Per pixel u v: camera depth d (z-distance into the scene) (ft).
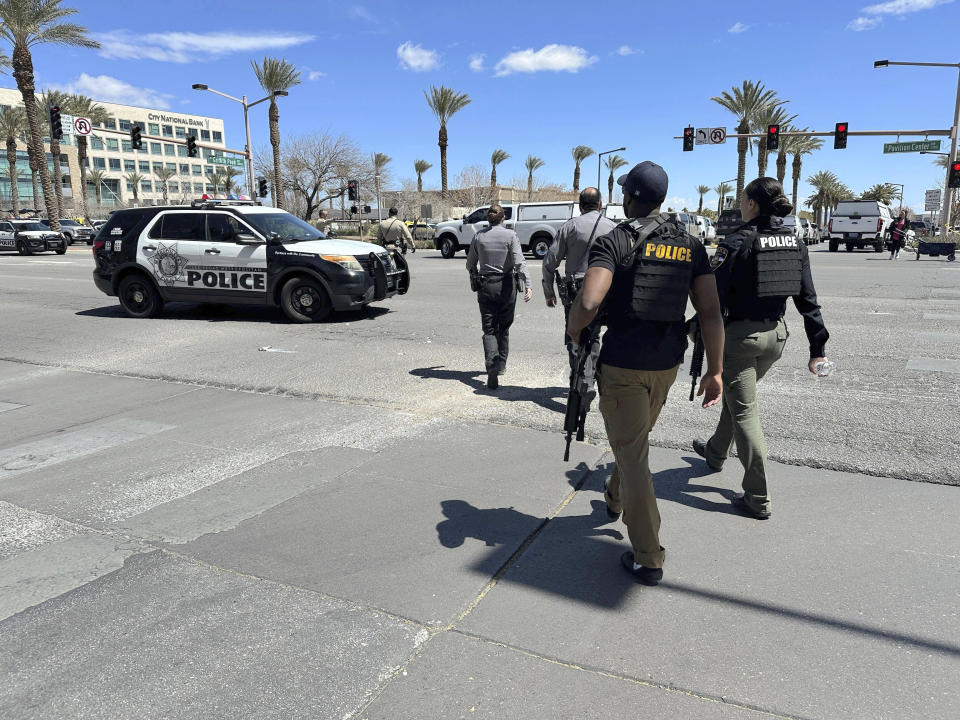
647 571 8.80
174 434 15.47
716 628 7.84
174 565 9.50
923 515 10.59
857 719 6.38
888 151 105.40
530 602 8.43
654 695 6.75
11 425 16.56
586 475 12.50
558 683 6.95
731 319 10.25
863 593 8.49
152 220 33.37
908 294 38.50
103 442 15.01
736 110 136.98
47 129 159.02
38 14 107.65
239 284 31.86
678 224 8.39
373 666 7.25
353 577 9.08
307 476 12.67
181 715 6.59
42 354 24.99
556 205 78.84
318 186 161.89
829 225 95.04
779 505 11.09
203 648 7.63
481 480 12.31
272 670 7.22
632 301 8.07
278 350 24.85
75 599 8.68
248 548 9.95
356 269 30.68
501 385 19.20
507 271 18.25
